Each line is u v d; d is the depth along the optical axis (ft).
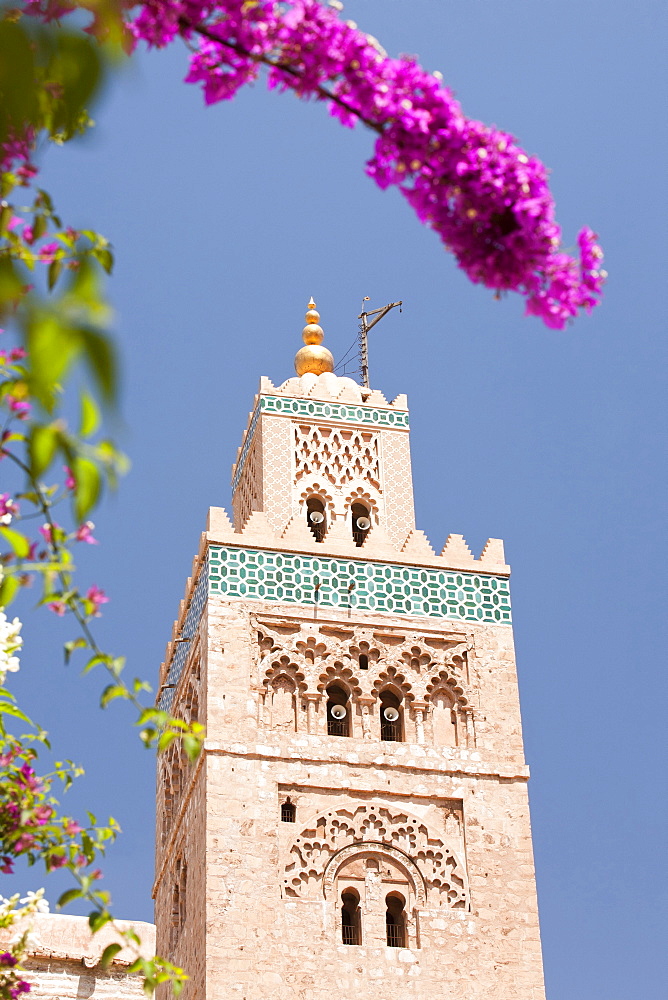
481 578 172.04
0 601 42.11
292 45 42.86
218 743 154.92
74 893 47.98
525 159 42.70
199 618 165.48
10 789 55.93
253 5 42.57
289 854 152.35
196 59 43.52
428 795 158.92
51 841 55.36
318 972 147.54
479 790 160.45
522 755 163.22
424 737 162.09
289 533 167.94
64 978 105.81
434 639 167.32
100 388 24.27
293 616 163.53
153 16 42.06
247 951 146.61
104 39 27.99
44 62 27.61
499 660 167.94
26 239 40.57
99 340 24.23
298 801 155.22
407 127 42.45
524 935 153.89
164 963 49.75
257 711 157.89
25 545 42.04
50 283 39.93
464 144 42.42
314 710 159.94
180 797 171.12
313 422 180.96
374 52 43.21
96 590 43.60
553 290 42.60
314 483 177.47
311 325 193.98
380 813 156.76
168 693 179.01
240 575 164.35
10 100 27.09
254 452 182.60
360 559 168.66
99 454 30.25
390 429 182.80
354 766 158.20
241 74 43.45
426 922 152.76
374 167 43.01
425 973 150.20
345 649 163.43
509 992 151.02
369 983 148.36
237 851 150.82
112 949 48.93
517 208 42.22
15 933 66.80
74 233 40.63
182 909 162.40
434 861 156.04
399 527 177.99
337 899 151.53
